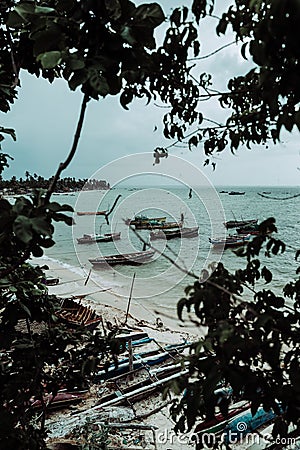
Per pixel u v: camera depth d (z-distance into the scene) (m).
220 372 1.15
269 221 1.43
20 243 1.35
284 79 0.95
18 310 1.99
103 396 5.94
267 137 1.68
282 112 1.04
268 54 0.92
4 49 2.02
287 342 1.33
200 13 1.47
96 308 13.02
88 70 1.06
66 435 4.13
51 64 1.04
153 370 6.54
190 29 1.55
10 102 2.11
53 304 2.33
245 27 1.43
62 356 2.16
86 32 1.12
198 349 1.12
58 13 1.18
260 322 1.15
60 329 2.19
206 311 1.25
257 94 1.51
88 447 3.38
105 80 1.05
